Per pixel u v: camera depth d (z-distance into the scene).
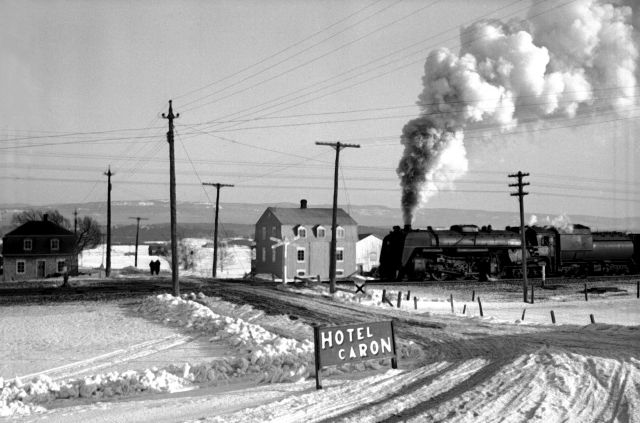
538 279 52.06
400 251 47.47
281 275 63.16
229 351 20.84
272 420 9.88
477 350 17.11
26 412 12.55
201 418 10.36
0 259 77.62
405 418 9.80
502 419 9.54
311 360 15.84
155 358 19.98
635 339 18.69
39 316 31.34
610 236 58.50
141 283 51.03
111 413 11.45
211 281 52.66
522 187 39.47
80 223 107.31
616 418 9.45
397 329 22.72
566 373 12.62
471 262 49.78
